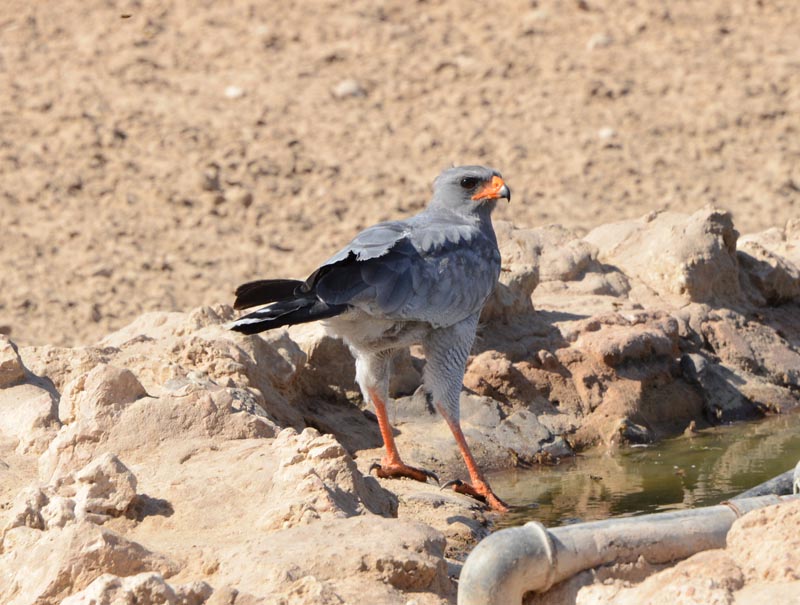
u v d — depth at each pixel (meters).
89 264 20.92
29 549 7.13
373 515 7.80
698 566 6.12
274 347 12.41
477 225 11.39
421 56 31.91
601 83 30.41
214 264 21.09
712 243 15.33
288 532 7.34
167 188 24.08
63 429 8.84
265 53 31.66
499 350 13.37
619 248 16.27
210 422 8.95
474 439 12.27
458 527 9.68
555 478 11.63
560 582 6.46
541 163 26.23
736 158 26.69
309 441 8.46
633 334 13.60
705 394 13.77
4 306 19.20
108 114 27.28
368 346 10.66
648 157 26.70
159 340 12.08
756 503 6.89
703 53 32.59
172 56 31.19
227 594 6.41
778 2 36.09
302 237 22.30
